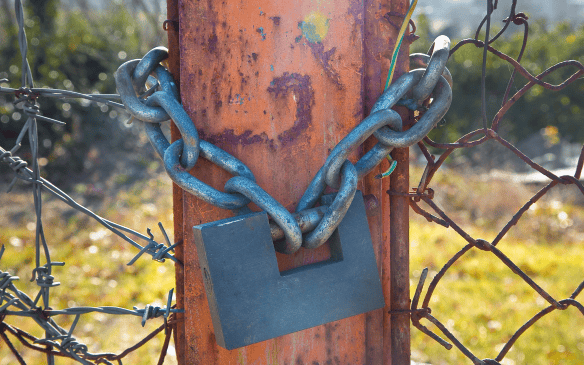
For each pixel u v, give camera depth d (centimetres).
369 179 93
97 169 977
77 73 1116
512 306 428
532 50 1113
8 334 366
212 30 86
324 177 83
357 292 86
